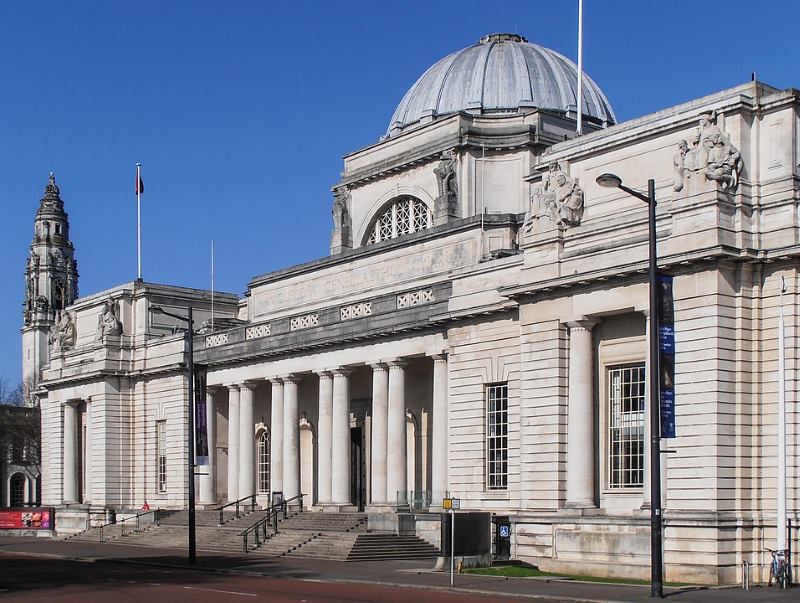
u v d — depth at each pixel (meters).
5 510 109.69
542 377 58.94
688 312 51.72
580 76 64.69
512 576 52.28
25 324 198.62
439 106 91.94
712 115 52.72
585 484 56.38
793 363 50.47
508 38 98.25
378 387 75.81
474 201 83.25
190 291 108.56
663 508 51.69
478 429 67.00
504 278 65.75
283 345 83.62
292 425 83.56
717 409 50.16
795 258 50.47
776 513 49.97
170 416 98.25
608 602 41.12
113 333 103.75
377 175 89.25
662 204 54.69
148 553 74.12
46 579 53.78
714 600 41.75
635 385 55.88
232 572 57.06
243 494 88.12
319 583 50.34
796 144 51.62
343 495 78.06
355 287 84.88
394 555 64.44
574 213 58.88
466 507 66.88
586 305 56.78
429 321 70.56
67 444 109.56
